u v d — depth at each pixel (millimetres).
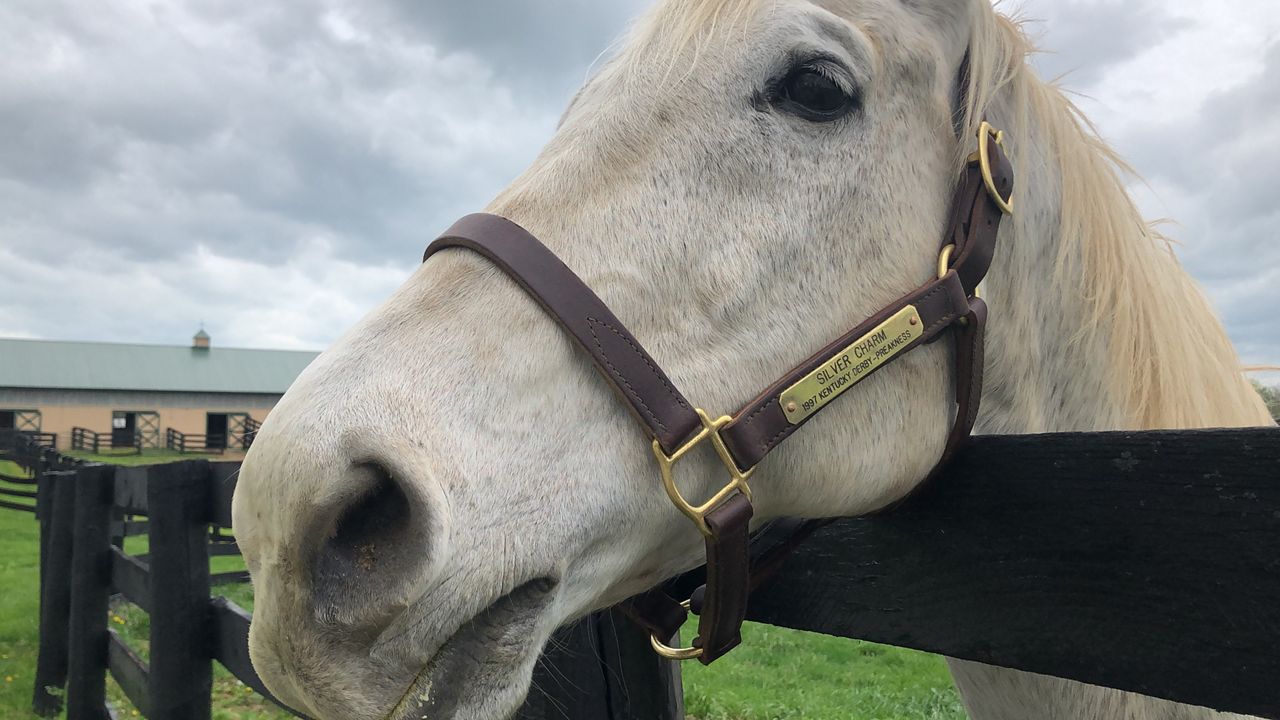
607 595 1170
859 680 5328
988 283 1276
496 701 963
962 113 1283
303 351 49656
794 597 1364
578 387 1033
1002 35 1357
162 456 32344
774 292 1119
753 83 1163
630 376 1022
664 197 1118
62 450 34906
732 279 1104
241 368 46406
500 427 981
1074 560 981
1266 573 816
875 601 1218
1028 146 1348
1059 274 1351
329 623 896
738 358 1097
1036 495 1027
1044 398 1357
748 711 4516
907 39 1219
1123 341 1348
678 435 1022
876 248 1162
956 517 1128
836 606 1286
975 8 1269
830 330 1132
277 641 915
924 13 1261
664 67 1198
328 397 953
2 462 20297
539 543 975
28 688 4797
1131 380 1348
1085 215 1377
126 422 42594
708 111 1157
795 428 1070
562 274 1044
